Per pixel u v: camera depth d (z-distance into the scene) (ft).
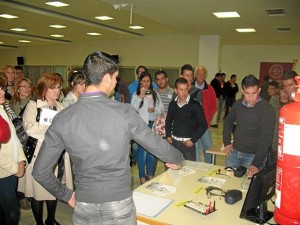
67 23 24.11
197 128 9.79
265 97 13.97
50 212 8.18
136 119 3.90
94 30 28.17
